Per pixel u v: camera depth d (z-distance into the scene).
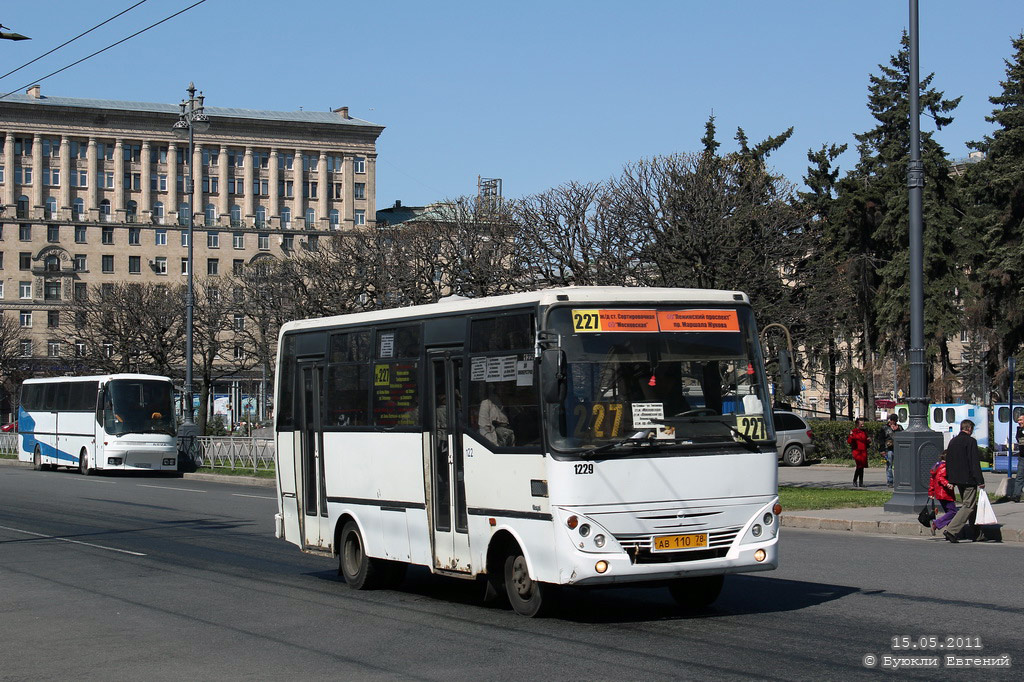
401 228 50.06
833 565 14.16
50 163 119.06
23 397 49.84
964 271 53.78
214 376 73.19
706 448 10.25
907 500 19.92
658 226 34.50
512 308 10.66
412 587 13.40
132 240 121.19
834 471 36.94
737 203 35.28
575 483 9.81
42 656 9.62
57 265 118.19
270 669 8.84
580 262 35.66
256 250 125.12
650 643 9.37
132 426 41.16
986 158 55.22
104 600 12.67
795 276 41.41
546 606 10.56
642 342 10.30
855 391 61.50
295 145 127.38
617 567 9.80
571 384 10.01
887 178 53.22
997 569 13.48
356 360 13.26
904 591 11.87
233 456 39.28
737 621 10.34
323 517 13.84
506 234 39.66
